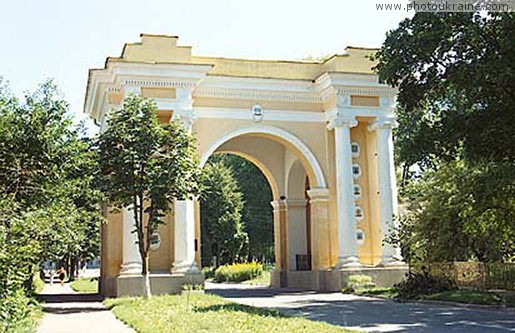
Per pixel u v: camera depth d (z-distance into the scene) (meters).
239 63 30.78
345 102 30.88
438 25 20.42
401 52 20.91
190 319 15.62
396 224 30.39
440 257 26.91
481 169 22.86
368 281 28.81
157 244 28.05
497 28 19.33
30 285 19.45
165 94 27.98
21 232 13.89
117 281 26.56
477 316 17.62
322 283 30.77
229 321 15.17
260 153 35.91
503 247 26.62
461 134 19.95
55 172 19.31
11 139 18.34
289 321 15.18
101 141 22.59
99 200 23.11
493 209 22.95
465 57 20.06
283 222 35.84
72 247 21.08
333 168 31.50
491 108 19.50
